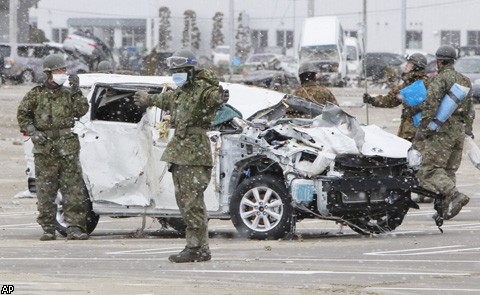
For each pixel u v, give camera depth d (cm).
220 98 2005
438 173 2772
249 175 2580
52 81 2603
